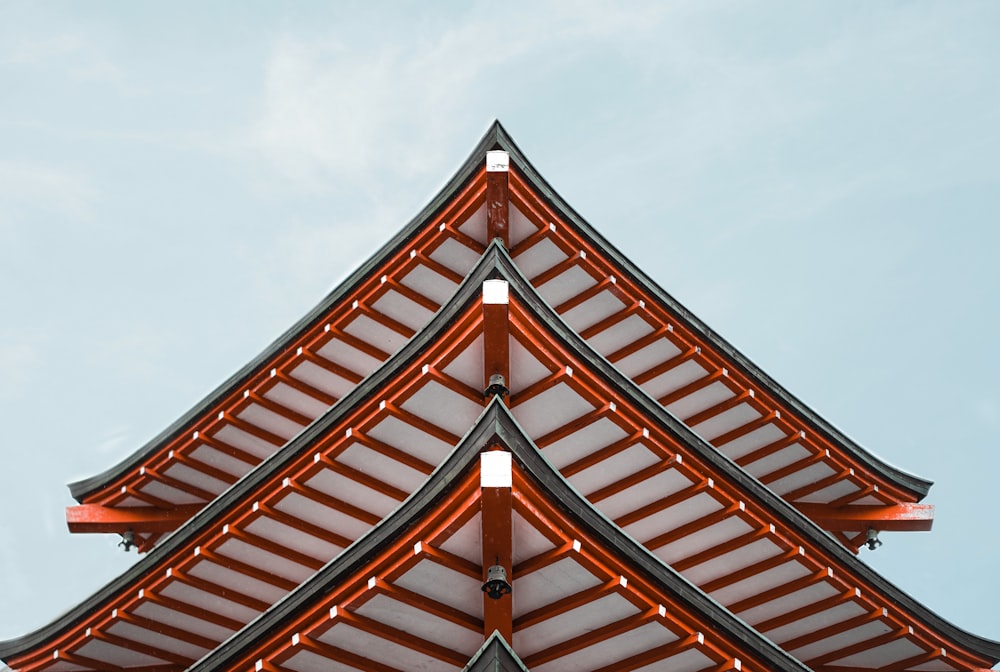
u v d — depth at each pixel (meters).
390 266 21.95
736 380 22.81
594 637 15.83
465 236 21.39
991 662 20.83
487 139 20.72
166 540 20.25
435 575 15.06
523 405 18.09
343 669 16.64
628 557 15.10
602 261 21.53
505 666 12.82
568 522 14.61
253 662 16.50
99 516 24.20
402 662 16.47
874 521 24.11
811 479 24.12
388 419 18.31
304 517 19.89
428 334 17.52
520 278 17.11
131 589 20.59
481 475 13.77
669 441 18.59
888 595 20.30
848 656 21.42
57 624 21.05
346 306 22.42
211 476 24.30
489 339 16.62
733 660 15.98
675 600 15.52
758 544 19.72
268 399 23.47
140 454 23.78
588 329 22.55
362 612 15.66
